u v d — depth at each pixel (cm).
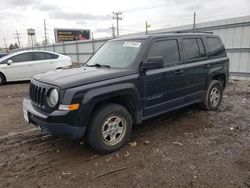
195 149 376
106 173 315
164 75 425
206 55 532
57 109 325
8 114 598
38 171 324
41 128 351
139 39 434
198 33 533
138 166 330
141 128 468
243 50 1084
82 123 330
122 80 366
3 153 378
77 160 351
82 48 2391
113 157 357
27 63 1098
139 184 289
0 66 1055
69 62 1210
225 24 1136
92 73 366
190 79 484
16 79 1091
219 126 475
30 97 395
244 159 343
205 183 288
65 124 321
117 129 373
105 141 360
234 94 786
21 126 503
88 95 330
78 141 414
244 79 1102
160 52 431
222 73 576
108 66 418
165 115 539
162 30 1491
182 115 538
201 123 490
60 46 2819
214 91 568
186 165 329
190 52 493
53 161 350
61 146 399
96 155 364
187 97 488
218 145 390
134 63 394
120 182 295
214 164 330
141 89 393
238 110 584
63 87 322
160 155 359
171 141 407
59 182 299
